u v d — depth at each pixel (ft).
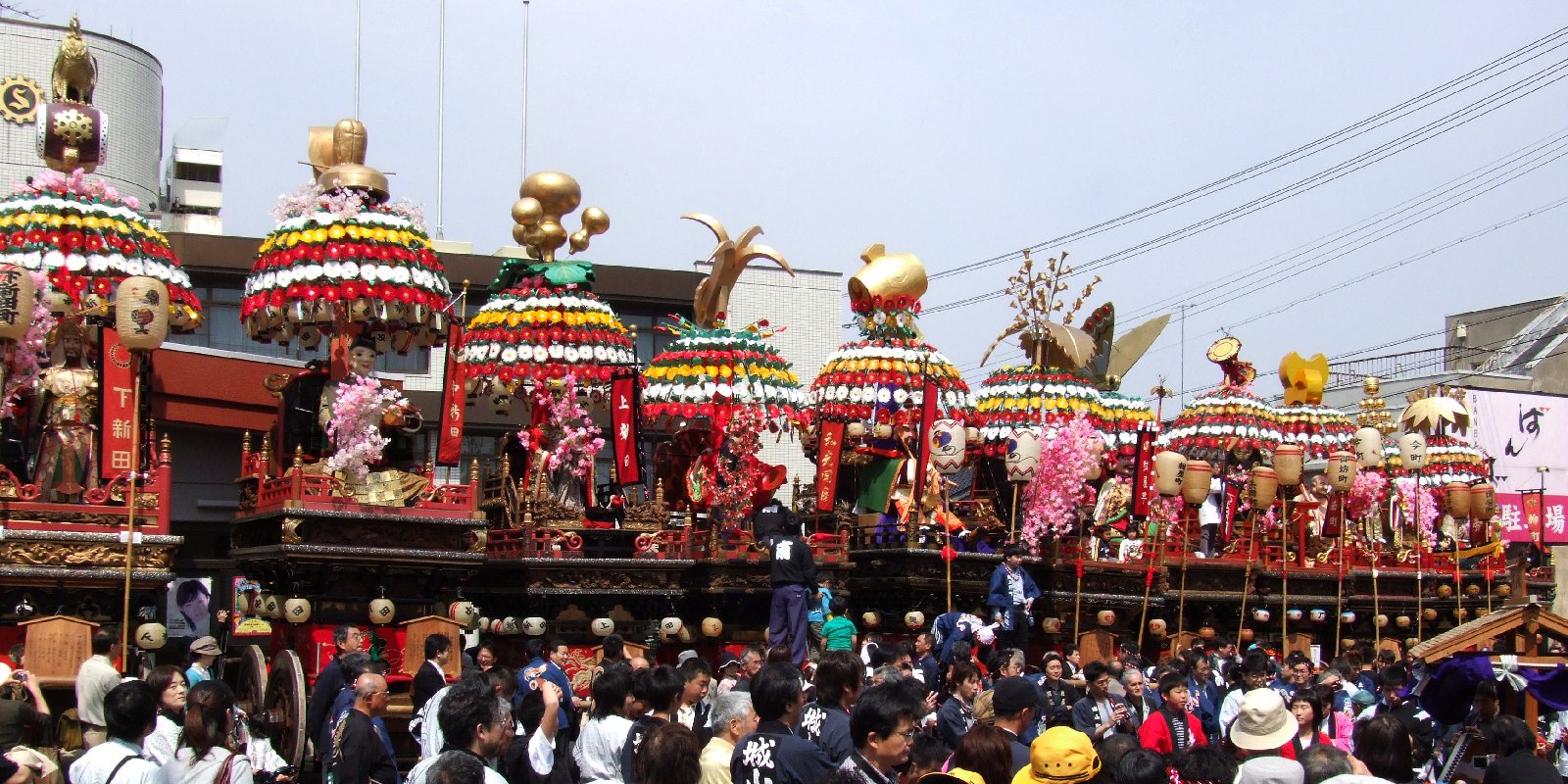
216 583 84.12
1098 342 113.80
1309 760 38.68
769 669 37.32
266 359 85.30
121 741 38.22
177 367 80.74
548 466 82.84
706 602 83.15
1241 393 114.42
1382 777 42.11
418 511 68.90
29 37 111.96
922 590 87.40
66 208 67.67
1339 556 109.81
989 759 35.45
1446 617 119.65
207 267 98.58
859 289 95.91
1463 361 185.26
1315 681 63.21
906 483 91.09
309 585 66.39
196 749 36.88
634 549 82.12
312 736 49.88
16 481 61.93
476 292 107.86
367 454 68.28
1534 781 42.60
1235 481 110.11
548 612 77.46
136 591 62.69
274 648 69.82
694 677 44.93
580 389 84.38
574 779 49.78
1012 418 102.53
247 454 72.59
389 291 70.08
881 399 91.09
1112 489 102.32
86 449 65.31
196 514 83.41
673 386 85.92
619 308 115.34
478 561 70.54
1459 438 130.62
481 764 31.48
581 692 75.92
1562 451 149.79
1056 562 92.43
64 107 70.28
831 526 89.76
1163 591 99.14
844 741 38.17
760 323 90.63
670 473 89.35
